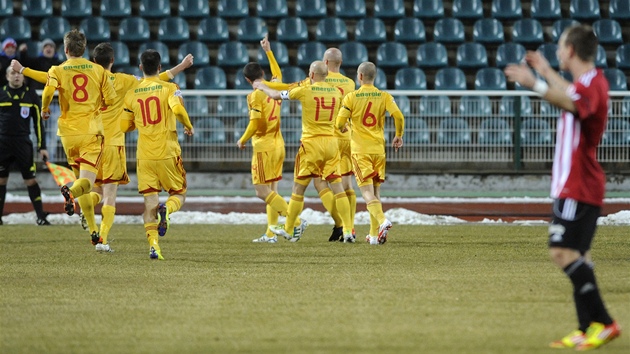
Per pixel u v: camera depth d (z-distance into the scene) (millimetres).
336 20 63812
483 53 62844
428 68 62625
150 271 26156
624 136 54781
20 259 29141
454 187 55594
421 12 64812
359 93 33906
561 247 16109
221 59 62062
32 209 48969
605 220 43375
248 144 55625
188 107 55250
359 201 49500
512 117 55594
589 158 16094
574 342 15914
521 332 17141
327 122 33812
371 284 23422
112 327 17781
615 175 54844
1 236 37312
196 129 55344
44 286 23172
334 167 34188
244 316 18891
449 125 55594
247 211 49125
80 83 29531
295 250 31969
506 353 15383
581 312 16094
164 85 29031
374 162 34406
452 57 63812
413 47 63812
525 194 53719
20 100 42469
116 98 30625
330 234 38531
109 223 31312
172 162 29094
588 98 15602
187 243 34562
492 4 65125
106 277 24859
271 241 35000
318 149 33688
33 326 17922
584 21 64812
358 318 18594
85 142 29641
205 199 49812
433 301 20688
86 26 62406
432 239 35938
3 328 17719
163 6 64250
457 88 61469
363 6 64938
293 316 18844
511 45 63062
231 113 55375
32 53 61406
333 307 19922
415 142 55625
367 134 34156
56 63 53625
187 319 18578
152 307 20031
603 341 15805
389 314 19047
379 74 61094
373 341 16328
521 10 65062
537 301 20672
